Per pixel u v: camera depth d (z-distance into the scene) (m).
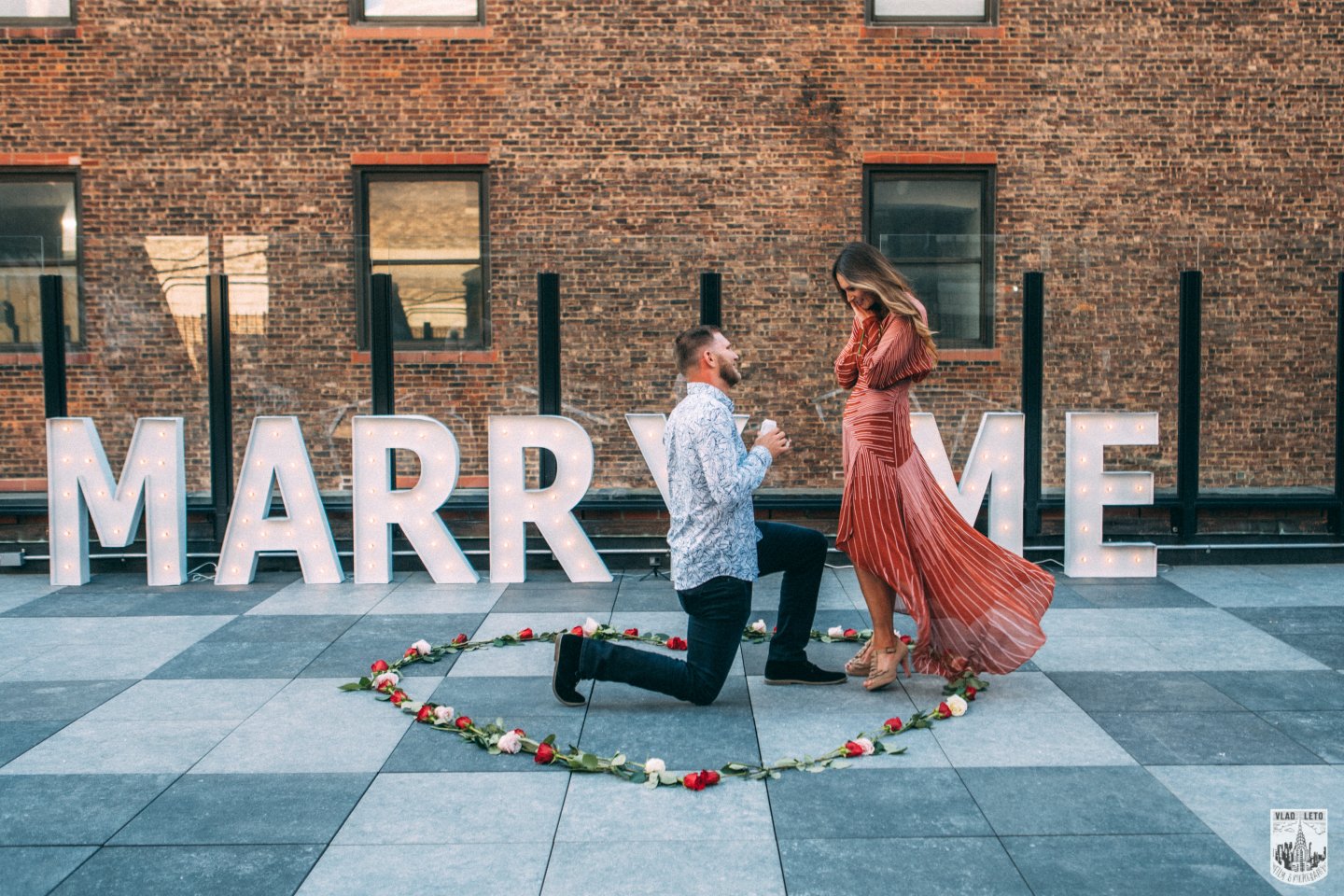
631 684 4.09
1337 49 9.83
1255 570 6.92
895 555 4.23
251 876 2.75
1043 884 2.68
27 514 7.34
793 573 4.43
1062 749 3.66
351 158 9.83
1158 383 7.19
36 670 4.76
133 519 6.71
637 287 7.26
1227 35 9.81
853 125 9.85
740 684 4.52
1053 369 7.18
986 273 7.23
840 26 9.83
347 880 2.73
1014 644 4.23
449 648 5.07
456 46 9.82
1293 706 4.11
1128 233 7.15
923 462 4.37
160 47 9.77
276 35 9.80
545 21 9.82
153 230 9.82
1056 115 9.84
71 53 9.76
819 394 7.26
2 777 3.46
